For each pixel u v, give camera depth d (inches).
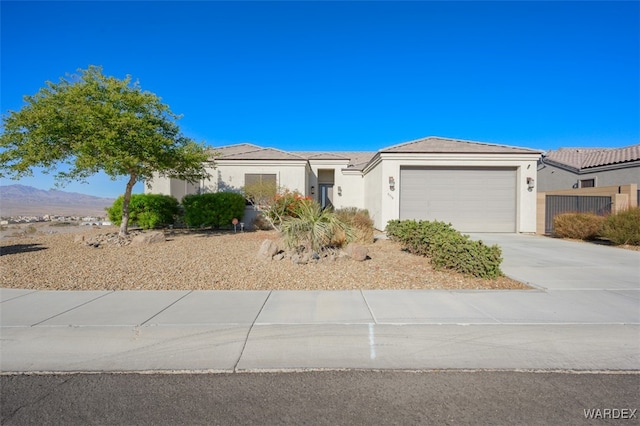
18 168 443.5
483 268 298.5
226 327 195.6
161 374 153.7
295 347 175.9
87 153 443.2
